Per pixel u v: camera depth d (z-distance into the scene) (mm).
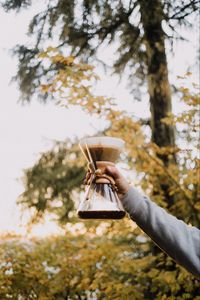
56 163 6129
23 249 4590
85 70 3848
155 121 5656
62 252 4469
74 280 4148
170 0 5727
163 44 5793
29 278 4328
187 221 4020
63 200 5887
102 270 3994
